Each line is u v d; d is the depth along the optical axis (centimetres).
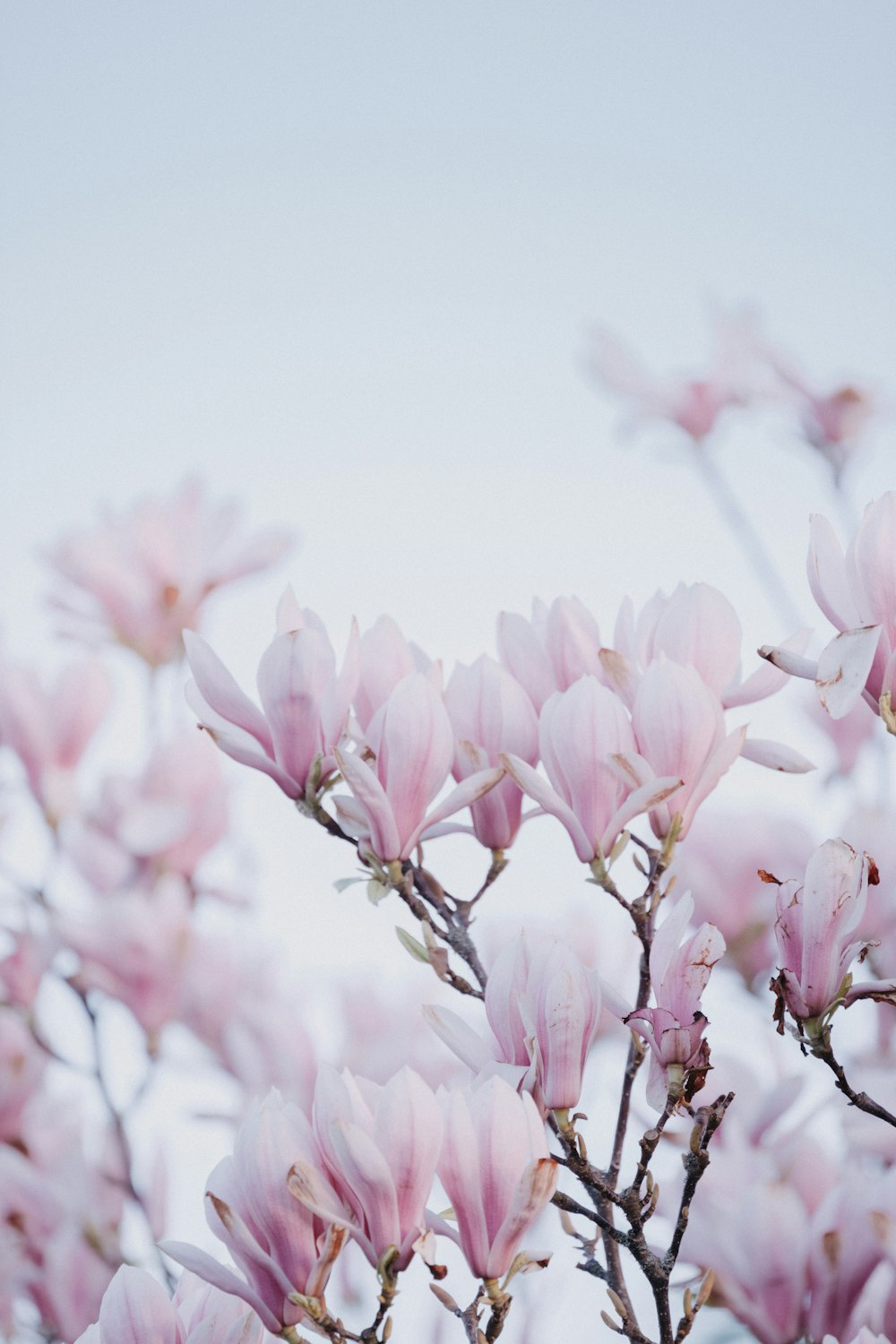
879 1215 151
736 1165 160
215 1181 132
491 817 145
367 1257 129
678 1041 132
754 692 143
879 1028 170
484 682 145
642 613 147
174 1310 130
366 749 142
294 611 145
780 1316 154
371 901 141
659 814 141
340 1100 129
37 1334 189
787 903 133
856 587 134
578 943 184
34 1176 191
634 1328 135
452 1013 137
